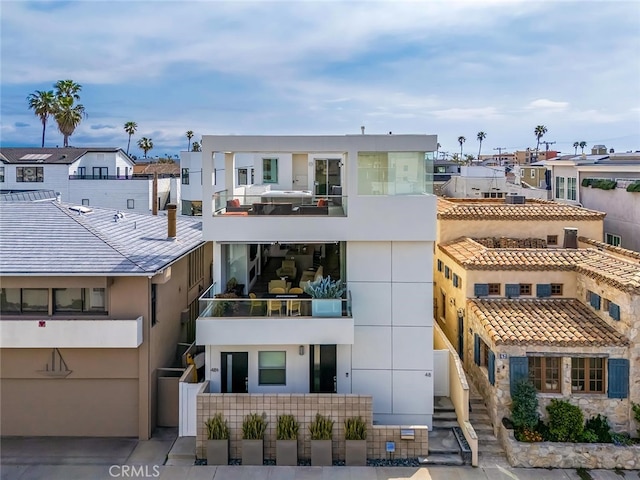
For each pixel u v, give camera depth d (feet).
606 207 96.07
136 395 55.52
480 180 153.89
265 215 57.88
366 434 51.49
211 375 56.34
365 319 57.47
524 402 51.88
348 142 56.29
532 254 66.74
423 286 57.36
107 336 53.01
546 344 52.80
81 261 54.13
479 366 60.75
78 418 55.47
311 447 50.90
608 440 51.06
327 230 56.95
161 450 52.95
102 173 164.14
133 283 54.90
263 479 48.08
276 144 56.29
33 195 129.29
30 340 52.90
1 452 51.98
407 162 56.65
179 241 70.28
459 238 80.89
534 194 135.85
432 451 52.24
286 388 56.70
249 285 65.21
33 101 209.36
